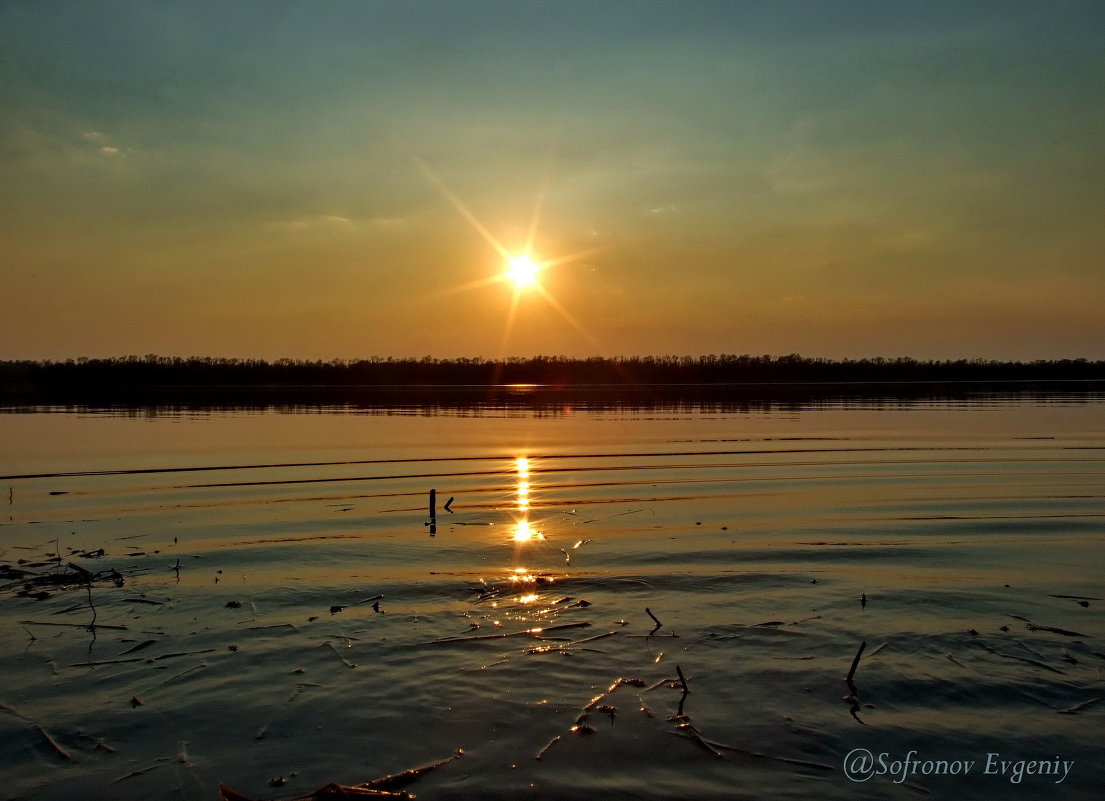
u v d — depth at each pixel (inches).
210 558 553.3
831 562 532.1
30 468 1053.8
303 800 251.0
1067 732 296.4
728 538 610.2
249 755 282.5
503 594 460.4
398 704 318.0
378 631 398.0
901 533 625.9
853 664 336.5
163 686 337.1
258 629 402.6
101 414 2144.4
